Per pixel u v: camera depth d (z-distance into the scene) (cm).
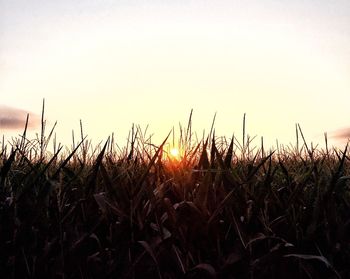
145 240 164
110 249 169
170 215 160
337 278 160
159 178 209
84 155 214
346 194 197
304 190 199
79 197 185
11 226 162
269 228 161
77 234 169
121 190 167
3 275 157
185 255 159
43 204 159
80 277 165
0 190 175
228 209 162
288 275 159
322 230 171
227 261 151
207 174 165
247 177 182
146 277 163
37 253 164
